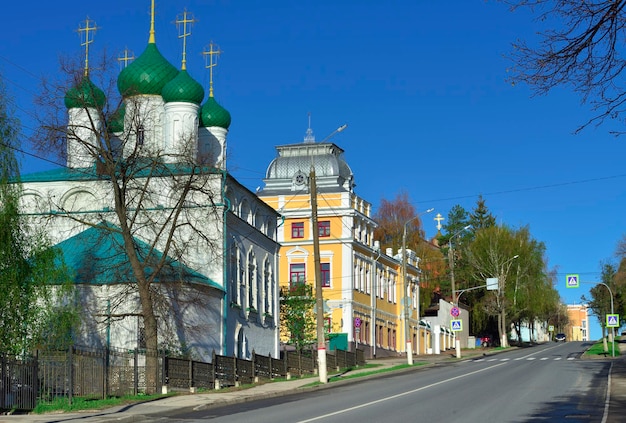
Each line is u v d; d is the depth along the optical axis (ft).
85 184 144.66
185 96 156.15
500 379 123.13
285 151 252.21
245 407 88.07
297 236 231.91
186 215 134.62
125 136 125.29
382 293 254.06
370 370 164.86
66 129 115.14
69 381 89.56
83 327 127.95
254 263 165.07
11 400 80.69
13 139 93.71
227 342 145.38
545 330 530.27
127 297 129.90
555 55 39.75
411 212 331.77
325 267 227.61
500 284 308.40
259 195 239.50
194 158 132.67
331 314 223.30
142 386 103.14
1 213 91.86
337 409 79.77
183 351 129.08
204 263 142.92
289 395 108.58
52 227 142.41
